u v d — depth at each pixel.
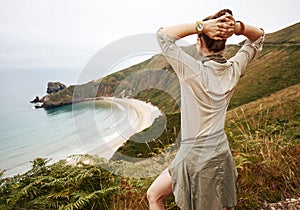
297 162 3.39
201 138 1.64
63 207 2.37
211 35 1.57
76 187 2.62
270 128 4.43
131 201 2.56
